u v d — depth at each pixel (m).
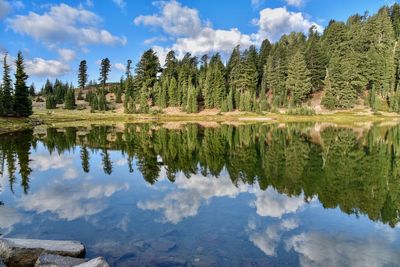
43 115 95.44
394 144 35.41
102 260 7.81
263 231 11.28
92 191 17.12
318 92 111.00
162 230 11.35
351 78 96.25
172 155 29.83
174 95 111.31
